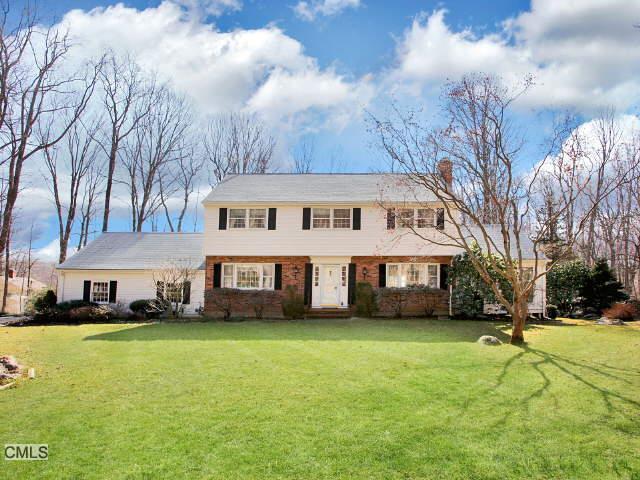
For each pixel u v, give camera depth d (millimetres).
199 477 5543
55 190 32750
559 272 22297
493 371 10383
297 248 22812
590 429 7031
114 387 9109
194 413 7613
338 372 10258
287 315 21188
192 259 24141
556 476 5664
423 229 22219
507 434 6824
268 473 5652
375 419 7371
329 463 5906
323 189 24172
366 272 22703
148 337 15406
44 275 48906
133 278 23250
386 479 5539
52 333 16719
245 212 23156
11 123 22969
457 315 20375
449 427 7070
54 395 8586
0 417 7418
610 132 25281
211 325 18719
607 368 10688
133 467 5770
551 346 13328
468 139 14703
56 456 6059
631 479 5590
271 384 9305
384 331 16422
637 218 24016
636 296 26328
